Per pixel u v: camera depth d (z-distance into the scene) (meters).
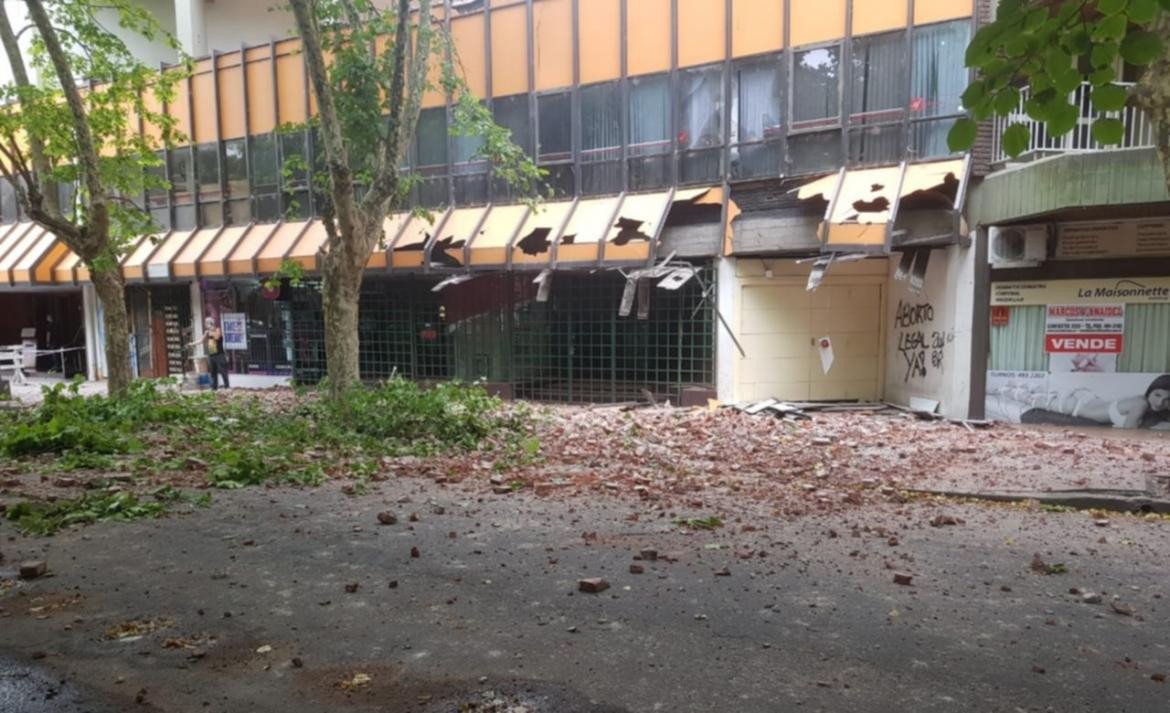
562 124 16.25
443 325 18.09
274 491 7.42
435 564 5.20
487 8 16.62
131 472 8.04
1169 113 3.58
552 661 3.74
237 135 20.22
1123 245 11.95
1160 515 7.00
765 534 6.04
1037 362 12.63
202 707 3.28
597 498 7.31
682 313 15.38
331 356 11.95
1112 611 4.45
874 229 12.80
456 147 17.58
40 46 14.20
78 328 27.38
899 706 3.31
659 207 15.02
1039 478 8.30
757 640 4.00
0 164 13.51
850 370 15.51
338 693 3.41
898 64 13.35
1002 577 5.04
